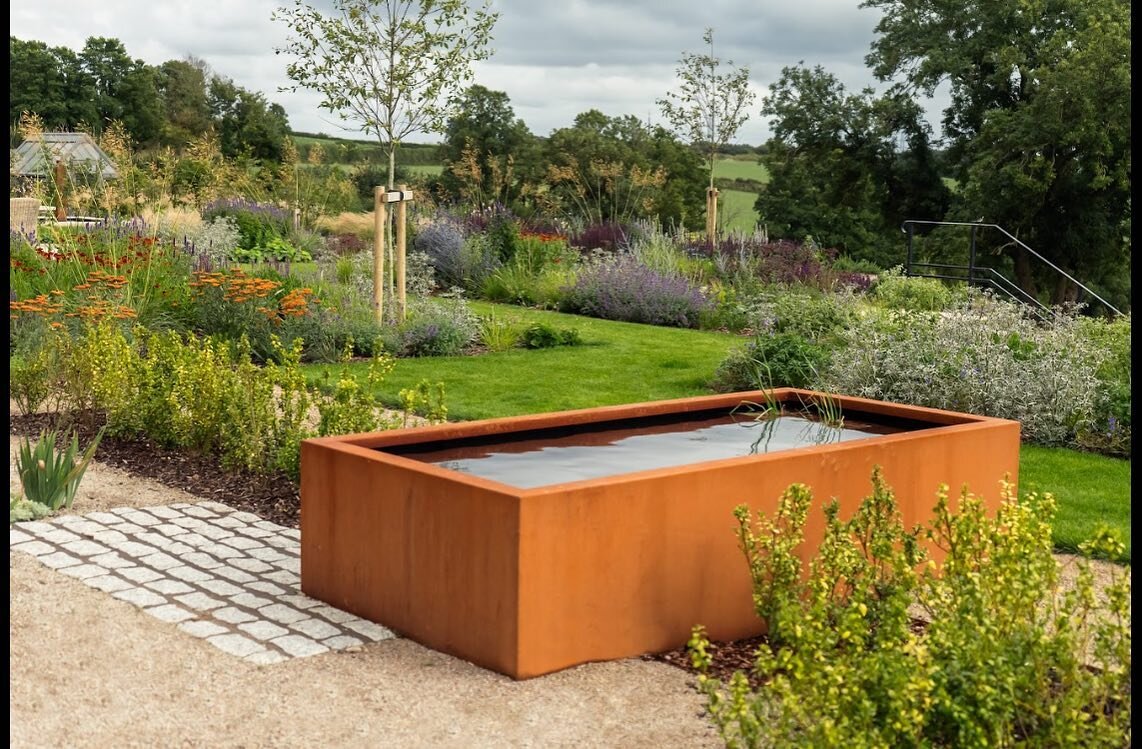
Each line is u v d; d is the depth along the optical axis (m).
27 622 3.90
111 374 7.12
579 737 3.12
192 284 10.87
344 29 11.60
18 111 41.97
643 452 4.58
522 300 15.94
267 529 5.29
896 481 4.50
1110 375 8.18
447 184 34.06
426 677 3.53
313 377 9.56
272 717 3.22
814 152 31.19
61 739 3.04
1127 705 2.83
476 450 4.58
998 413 7.75
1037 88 26.34
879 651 2.85
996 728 2.57
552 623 3.55
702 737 3.12
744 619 4.06
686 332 12.99
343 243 19.94
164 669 3.55
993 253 26.88
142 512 5.52
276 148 41.59
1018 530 3.34
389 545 3.94
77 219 14.23
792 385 9.05
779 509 3.82
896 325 8.99
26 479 5.49
